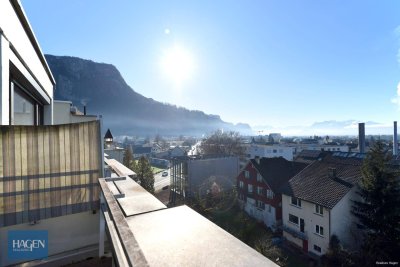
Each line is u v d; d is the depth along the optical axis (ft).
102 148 12.29
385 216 43.52
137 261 2.98
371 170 47.06
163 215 6.89
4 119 8.41
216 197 93.30
